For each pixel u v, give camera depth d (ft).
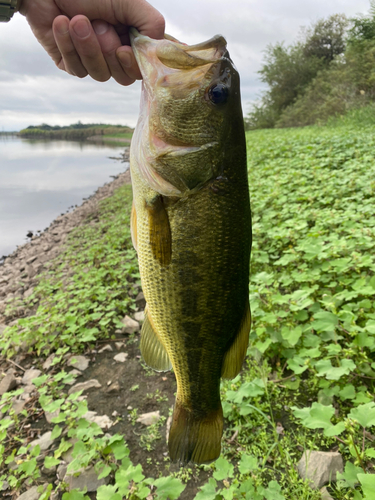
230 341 1.06
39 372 2.10
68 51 0.98
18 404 1.85
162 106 0.94
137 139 0.99
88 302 2.60
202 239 0.95
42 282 3.57
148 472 1.38
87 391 1.86
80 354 2.19
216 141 0.94
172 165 0.94
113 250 3.70
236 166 0.97
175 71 0.94
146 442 1.51
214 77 0.93
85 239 4.91
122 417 1.66
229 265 0.98
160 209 0.95
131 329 2.32
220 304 0.99
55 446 1.57
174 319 1.00
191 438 1.08
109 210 6.84
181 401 1.09
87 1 0.95
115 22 1.01
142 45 0.96
